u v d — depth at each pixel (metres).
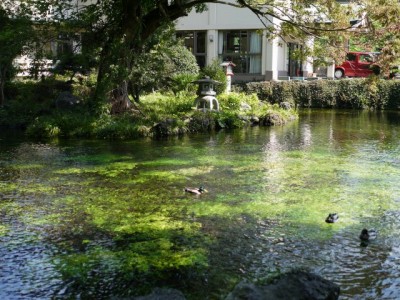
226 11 25.88
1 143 12.67
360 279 4.96
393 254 5.57
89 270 5.14
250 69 26.27
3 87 17.58
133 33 15.12
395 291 4.71
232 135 14.37
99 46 16.20
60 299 4.58
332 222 6.56
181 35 27.20
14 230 6.29
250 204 7.38
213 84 17.20
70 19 16.27
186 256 5.46
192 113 15.86
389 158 10.98
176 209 7.13
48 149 11.84
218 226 6.42
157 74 18.03
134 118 14.87
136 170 9.62
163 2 15.21
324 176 9.20
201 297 4.61
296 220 6.67
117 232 6.20
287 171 9.58
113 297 4.20
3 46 15.99
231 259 5.40
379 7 11.34
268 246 5.77
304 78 26.41
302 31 14.37
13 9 20.20
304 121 17.88
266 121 16.66
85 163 10.26
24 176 9.12
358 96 22.50
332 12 13.10
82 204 7.39
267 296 3.97
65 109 15.44
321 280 4.25
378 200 7.64
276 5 14.73
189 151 11.69
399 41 11.31
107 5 15.94
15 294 4.66
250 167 9.93
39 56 16.81
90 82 18.73
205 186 8.42
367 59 26.89
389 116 19.67
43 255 5.50
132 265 5.25
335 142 13.19
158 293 4.14
